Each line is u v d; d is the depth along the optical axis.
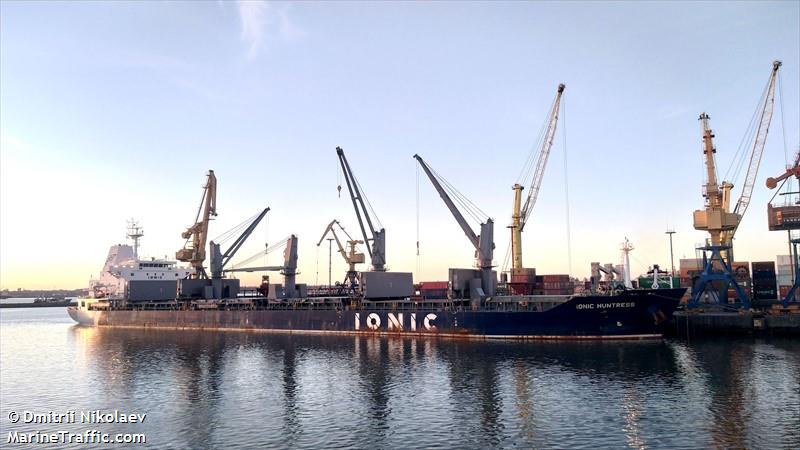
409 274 91.06
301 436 32.34
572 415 34.94
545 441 30.20
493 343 65.12
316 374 50.28
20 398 44.44
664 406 36.53
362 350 63.34
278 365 55.59
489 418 34.81
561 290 89.62
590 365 50.72
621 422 33.22
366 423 34.56
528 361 53.00
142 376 52.34
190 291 104.50
